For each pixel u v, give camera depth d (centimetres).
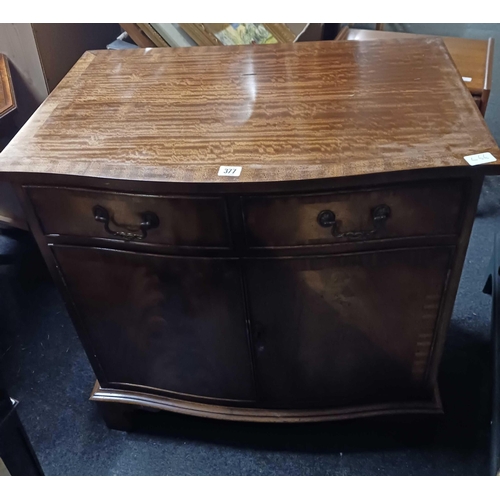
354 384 109
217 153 86
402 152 82
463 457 116
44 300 160
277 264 91
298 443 121
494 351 128
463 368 133
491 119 218
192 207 86
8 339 150
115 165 86
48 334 151
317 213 84
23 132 96
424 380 108
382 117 90
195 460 120
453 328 143
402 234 87
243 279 94
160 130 93
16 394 136
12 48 140
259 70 108
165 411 129
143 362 113
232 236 88
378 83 100
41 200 91
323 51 112
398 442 120
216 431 125
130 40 152
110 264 97
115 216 90
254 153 85
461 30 288
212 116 96
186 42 139
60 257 99
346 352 104
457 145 82
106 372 118
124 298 102
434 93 95
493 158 78
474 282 155
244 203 84
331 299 96
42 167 87
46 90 147
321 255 90
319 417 112
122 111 99
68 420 130
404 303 96
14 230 183
